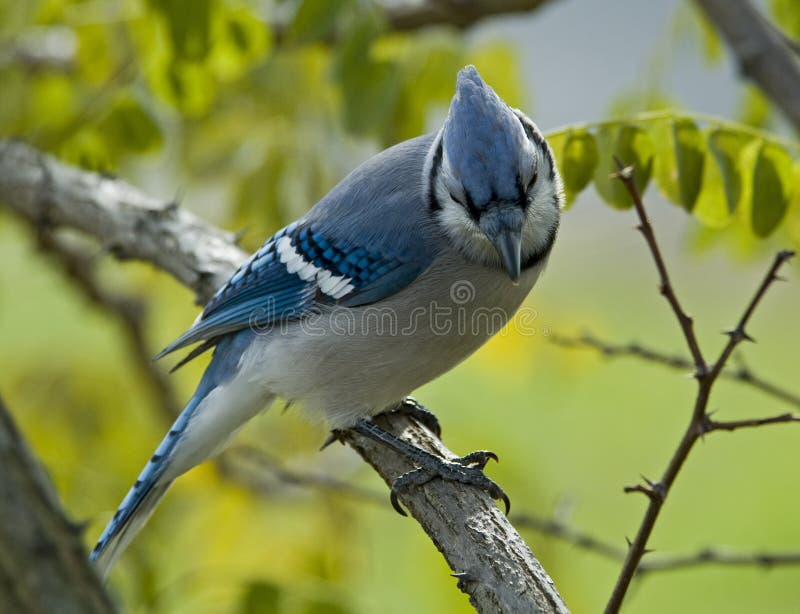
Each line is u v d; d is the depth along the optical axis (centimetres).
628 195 742
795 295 2105
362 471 1088
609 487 1516
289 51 1018
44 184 955
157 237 891
